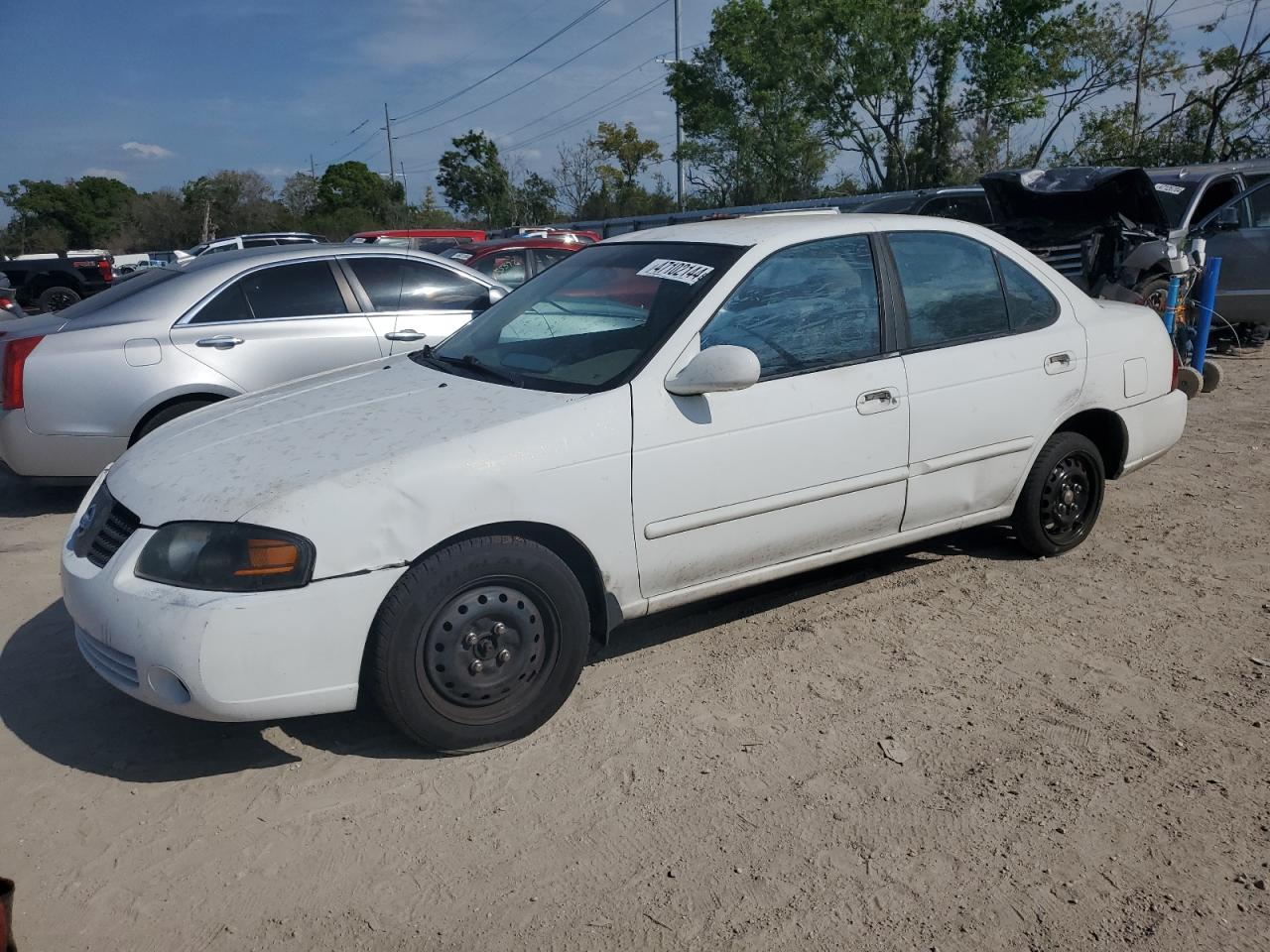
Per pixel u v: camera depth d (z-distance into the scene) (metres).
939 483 4.32
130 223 64.12
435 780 3.20
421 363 4.21
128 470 3.49
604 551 3.50
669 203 50.22
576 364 3.76
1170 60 29.52
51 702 3.76
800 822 2.95
